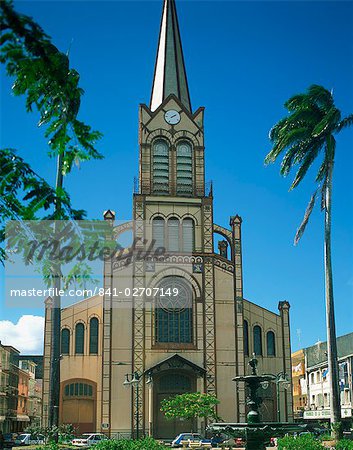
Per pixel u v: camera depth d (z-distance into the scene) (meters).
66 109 11.07
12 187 11.63
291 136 42.81
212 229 63.38
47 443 29.11
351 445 27.03
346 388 72.12
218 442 51.34
